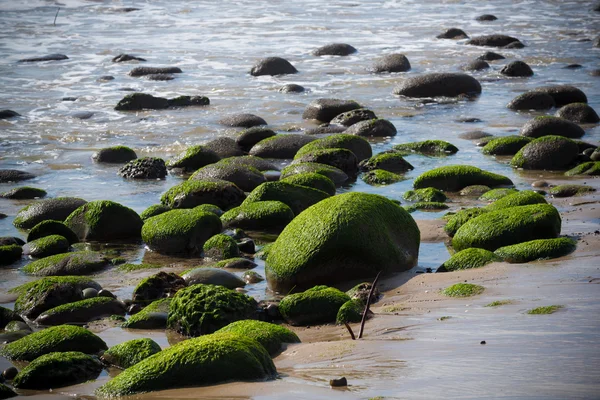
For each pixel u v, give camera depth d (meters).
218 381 6.82
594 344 6.51
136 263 12.22
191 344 7.12
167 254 12.70
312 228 10.69
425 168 17.45
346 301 9.27
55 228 13.29
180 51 31.42
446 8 41.75
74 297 10.27
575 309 7.89
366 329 8.40
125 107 23.08
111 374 7.90
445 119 21.84
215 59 30.02
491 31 35.25
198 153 17.78
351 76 27.31
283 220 13.60
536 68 28.39
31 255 12.62
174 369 6.87
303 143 18.72
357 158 17.64
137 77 27.33
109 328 9.42
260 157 18.52
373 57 30.20
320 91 25.17
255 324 8.40
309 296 9.34
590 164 16.56
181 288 10.48
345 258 10.52
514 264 10.54
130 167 17.28
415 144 19.00
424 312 8.77
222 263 11.71
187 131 20.86
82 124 21.58
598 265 9.96
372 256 10.58
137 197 15.73
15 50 31.72
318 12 40.22
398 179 16.44
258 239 13.12
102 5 42.53
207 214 12.97
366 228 10.62
